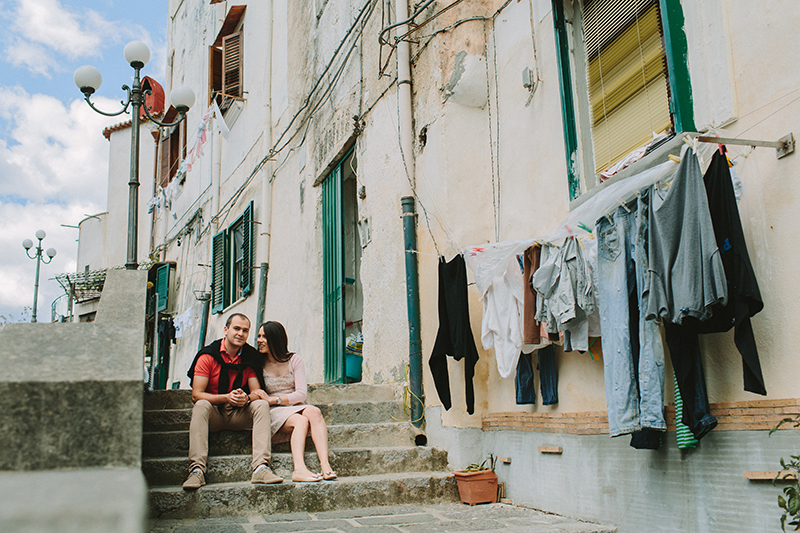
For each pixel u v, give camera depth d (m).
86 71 7.25
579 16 4.91
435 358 5.25
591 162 4.64
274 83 11.13
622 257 3.55
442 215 5.67
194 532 3.68
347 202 9.05
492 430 5.21
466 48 5.86
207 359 4.82
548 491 4.46
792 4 3.12
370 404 5.85
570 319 3.93
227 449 4.77
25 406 1.75
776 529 2.90
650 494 3.61
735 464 3.12
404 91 6.40
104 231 21.70
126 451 1.79
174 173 16.69
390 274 6.60
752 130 3.27
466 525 3.90
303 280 9.24
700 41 3.62
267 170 10.91
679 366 3.25
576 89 4.85
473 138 5.82
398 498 4.68
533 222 5.09
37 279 17.23
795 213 3.01
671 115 3.88
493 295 4.80
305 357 8.96
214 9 14.12
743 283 2.89
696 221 3.02
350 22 8.14
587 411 4.20
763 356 3.10
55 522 1.32
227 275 12.26
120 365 1.95
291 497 4.36
